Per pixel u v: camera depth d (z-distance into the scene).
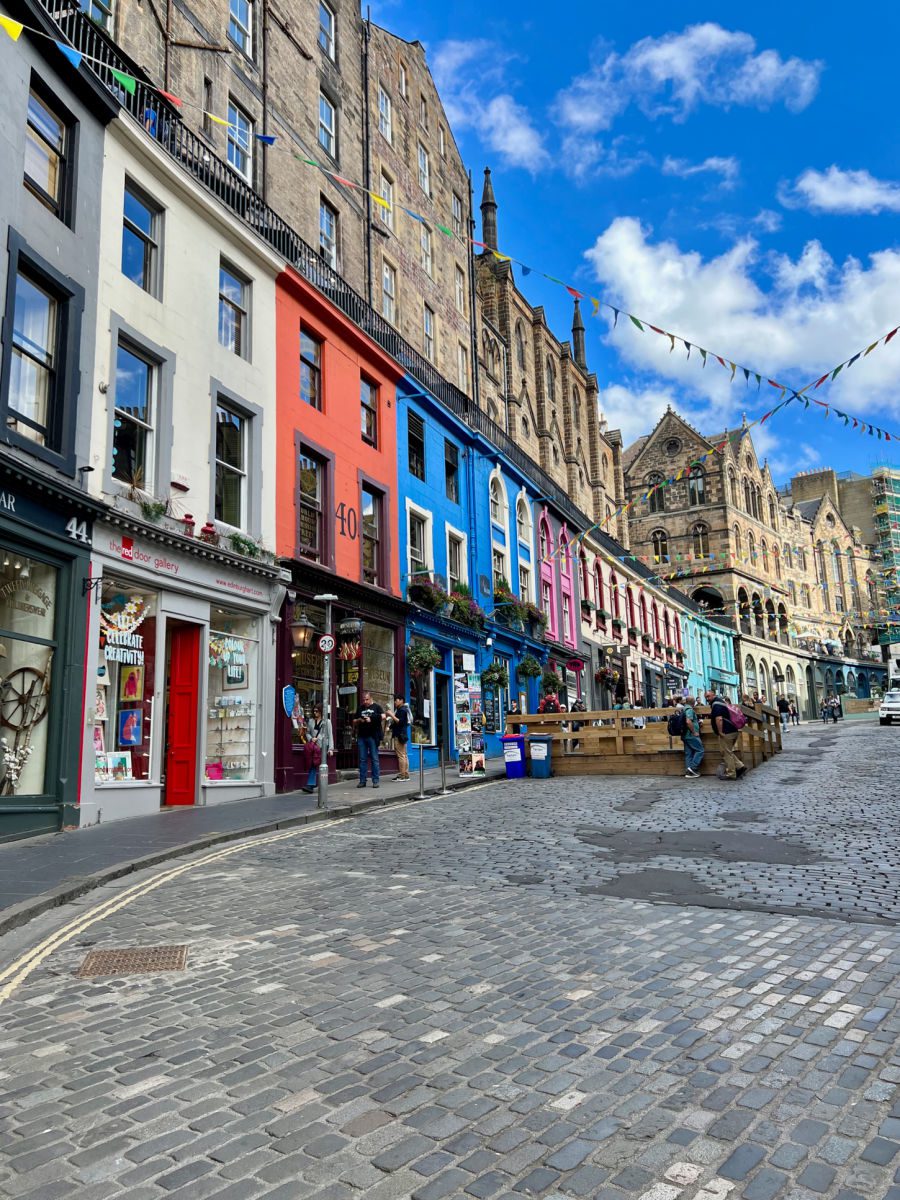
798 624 75.38
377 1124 3.51
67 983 5.34
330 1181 3.11
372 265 25.06
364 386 21.67
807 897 7.12
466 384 33.16
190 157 15.97
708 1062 3.99
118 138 13.48
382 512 21.58
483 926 6.45
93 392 12.40
